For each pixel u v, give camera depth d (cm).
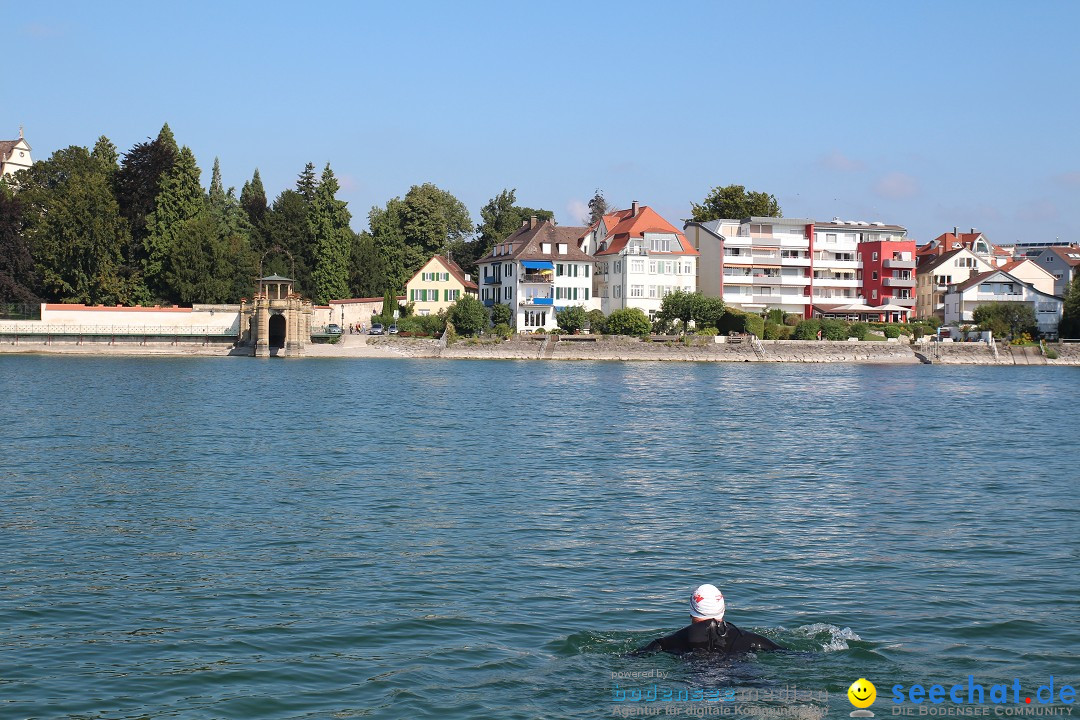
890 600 1936
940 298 15788
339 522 2669
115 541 2425
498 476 3512
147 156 14100
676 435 4884
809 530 2608
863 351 12975
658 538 2494
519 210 19525
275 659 1599
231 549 2347
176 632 1728
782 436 4906
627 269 14162
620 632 1728
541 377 9419
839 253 15400
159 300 13575
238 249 14238
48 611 1847
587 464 3841
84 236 12962
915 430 5256
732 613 1841
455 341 12762
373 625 1766
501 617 1812
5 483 3253
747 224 15050
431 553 2314
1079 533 2580
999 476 3612
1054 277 15788
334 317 13875
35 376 8744
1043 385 9169
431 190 17725
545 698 1452
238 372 9694
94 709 1408
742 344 12700
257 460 3850
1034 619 1817
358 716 1389
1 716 1382
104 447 4184
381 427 5094
